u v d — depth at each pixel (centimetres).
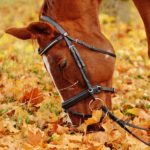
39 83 1130
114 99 1057
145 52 1567
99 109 822
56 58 801
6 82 1105
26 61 1288
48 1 822
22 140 834
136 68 1382
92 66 808
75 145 812
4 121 895
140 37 1811
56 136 845
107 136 841
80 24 819
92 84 813
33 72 1208
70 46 801
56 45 802
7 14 2220
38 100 1005
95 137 840
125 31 1884
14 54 1380
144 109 1042
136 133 884
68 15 817
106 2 2031
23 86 1077
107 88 824
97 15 836
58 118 942
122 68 1350
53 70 808
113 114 874
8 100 1013
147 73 1338
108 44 829
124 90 1157
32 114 968
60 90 819
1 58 1316
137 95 1117
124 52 1512
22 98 1007
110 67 820
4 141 819
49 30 793
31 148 791
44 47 804
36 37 796
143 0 939
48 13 823
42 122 918
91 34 820
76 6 817
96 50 813
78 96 813
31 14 2183
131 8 2120
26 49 1460
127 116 981
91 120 819
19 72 1187
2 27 1944
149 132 892
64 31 805
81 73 805
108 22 1961
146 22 954
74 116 830
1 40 1600
